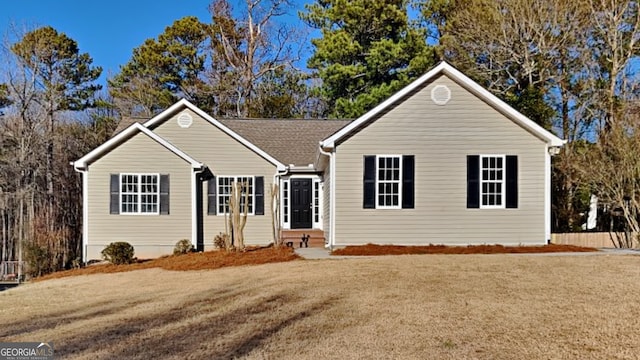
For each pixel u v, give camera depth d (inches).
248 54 1333.7
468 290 358.6
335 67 1091.3
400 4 1170.0
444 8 1153.4
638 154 681.6
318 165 674.2
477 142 586.2
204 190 696.4
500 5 984.9
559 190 868.6
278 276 431.5
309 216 747.4
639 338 250.5
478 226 583.8
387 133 585.0
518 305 315.9
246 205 597.3
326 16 1168.8
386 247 561.0
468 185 584.4
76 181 991.0
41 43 1061.1
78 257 645.9
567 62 956.6
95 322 309.6
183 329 284.2
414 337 257.3
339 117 1104.2
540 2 929.5
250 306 332.2
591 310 302.8
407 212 582.9
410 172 583.5
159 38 1339.8
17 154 946.1
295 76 1390.3
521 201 585.3
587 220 861.2
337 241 581.0
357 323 284.5
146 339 267.0
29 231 660.1
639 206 684.7
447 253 538.9
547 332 262.1
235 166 704.4
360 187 582.6
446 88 586.9
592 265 456.8
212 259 542.9
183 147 698.8
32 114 1026.1
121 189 646.5
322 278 410.9
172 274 485.7
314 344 249.9
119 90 1338.6
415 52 1078.4
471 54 1046.4
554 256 513.7
